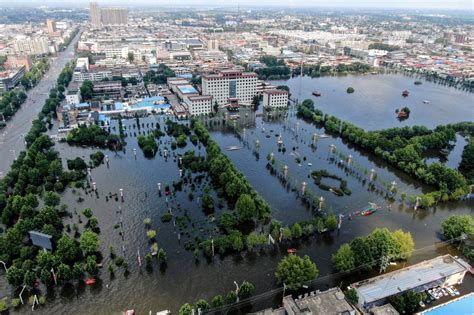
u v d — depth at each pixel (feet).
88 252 608.60
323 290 533.55
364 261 558.15
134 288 545.44
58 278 541.75
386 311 466.29
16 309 508.53
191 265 590.55
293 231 636.89
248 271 577.84
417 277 528.22
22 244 618.03
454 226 635.25
